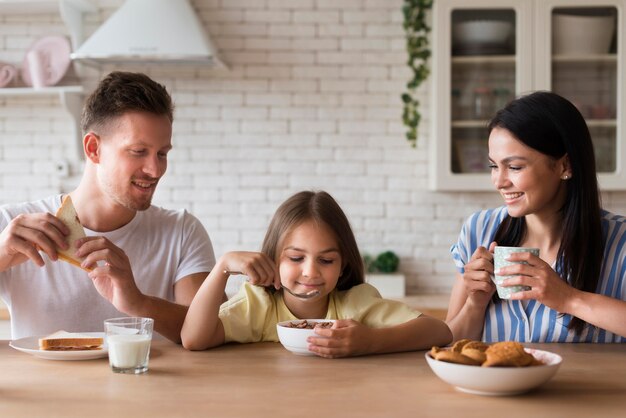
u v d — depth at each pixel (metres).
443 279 3.67
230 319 1.60
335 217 1.65
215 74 3.68
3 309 3.09
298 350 1.46
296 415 1.04
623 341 1.76
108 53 3.19
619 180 3.34
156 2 3.30
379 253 3.67
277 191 3.69
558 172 1.66
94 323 1.85
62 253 1.49
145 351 1.31
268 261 1.51
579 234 1.71
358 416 1.03
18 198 3.68
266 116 3.68
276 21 3.67
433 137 3.42
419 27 3.59
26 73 3.54
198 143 3.69
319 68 3.67
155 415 1.04
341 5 3.66
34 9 3.56
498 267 1.54
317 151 3.68
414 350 1.52
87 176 1.86
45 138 3.68
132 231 1.91
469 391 1.16
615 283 1.75
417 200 3.68
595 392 1.16
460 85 3.39
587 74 3.36
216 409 1.07
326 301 1.71
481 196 3.66
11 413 1.05
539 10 3.32
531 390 1.17
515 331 1.82
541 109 1.61
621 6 3.32
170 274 1.94
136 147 1.63
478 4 3.33
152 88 1.66
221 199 3.70
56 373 1.31
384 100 3.67
